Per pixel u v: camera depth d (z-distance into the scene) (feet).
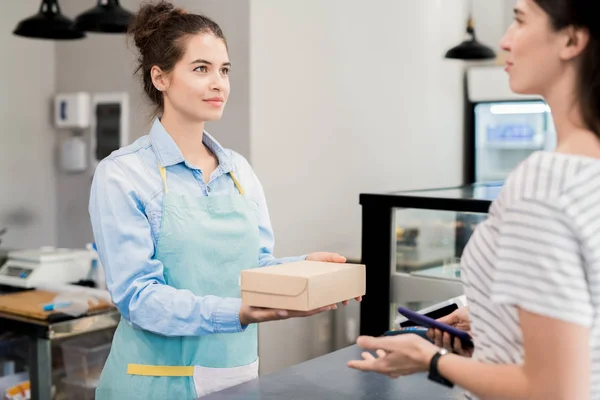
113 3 9.33
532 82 3.08
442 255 7.98
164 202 5.33
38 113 12.65
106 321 8.77
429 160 14.29
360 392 4.68
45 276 9.87
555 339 2.68
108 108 11.96
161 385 5.33
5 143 12.16
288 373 5.09
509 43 3.16
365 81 12.14
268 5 10.01
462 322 4.60
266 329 10.26
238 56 9.89
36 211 12.69
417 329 4.66
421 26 13.75
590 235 2.72
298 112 10.68
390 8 12.76
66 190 12.87
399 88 13.12
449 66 14.84
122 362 5.41
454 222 7.89
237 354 5.57
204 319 4.79
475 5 15.78
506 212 2.89
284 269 4.56
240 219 5.59
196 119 5.47
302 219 10.84
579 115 2.96
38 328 8.22
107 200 5.20
